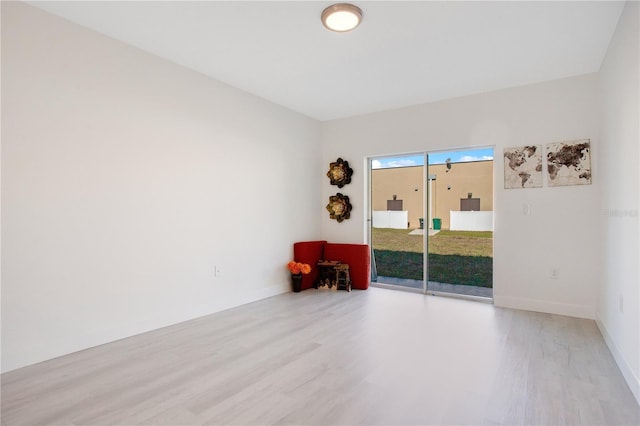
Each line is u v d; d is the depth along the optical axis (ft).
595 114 11.13
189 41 9.31
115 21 8.32
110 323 9.04
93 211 8.71
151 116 10.02
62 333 8.14
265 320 10.95
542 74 11.37
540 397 6.34
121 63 9.30
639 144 6.48
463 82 12.12
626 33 7.40
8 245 7.35
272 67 10.96
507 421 5.62
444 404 6.10
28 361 7.59
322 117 16.78
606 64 9.66
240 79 11.97
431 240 15.08
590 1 7.34
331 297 14.02
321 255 16.28
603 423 5.57
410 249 15.56
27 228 7.61
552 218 11.83
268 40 9.21
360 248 15.56
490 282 14.03
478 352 8.40
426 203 15.07
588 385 6.79
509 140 12.60
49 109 7.95
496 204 12.84
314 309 12.23
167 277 10.41
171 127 10.55
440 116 14.08
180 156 10.80
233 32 8.81
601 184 10.45
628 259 7.18
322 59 10.34
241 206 12.92
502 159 12.75
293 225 15.60
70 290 8.29
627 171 7.37
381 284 15.98
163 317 10.28
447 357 8.11
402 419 5.66
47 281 7.91
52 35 7.99
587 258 11.24
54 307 8.02
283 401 6.19
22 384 6.75
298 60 10.43
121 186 9.29
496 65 10.68
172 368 7.51
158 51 9.89
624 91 7.63
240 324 10.55
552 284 11.82
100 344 8.82
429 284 15.34
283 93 13.37
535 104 12.12
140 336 9.46
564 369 7.48
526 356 8.16
